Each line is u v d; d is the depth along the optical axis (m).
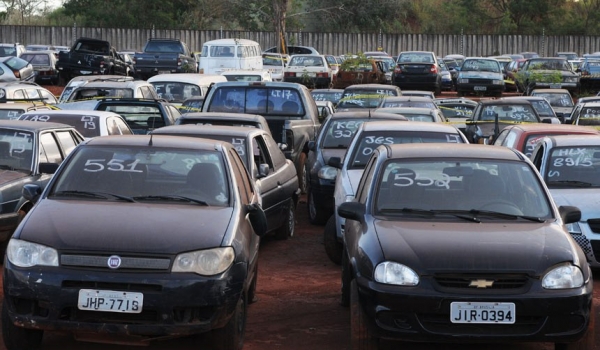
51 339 8.17
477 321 7.07
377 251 7.44
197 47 62.78
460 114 25.41
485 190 8.34
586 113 23.03
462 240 7.50
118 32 62.34
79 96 22.23
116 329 7.09
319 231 14.74
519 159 8.71
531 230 7.80
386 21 72.25
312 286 10.77
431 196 8.29
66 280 7.12
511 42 64.44
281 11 55.62
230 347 7.62
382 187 8.43
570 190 11.88
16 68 36.16
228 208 8.18
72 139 13.33
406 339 7.16
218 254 7.38
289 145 16.70
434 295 7.09
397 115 16.58
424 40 64.00
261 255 12.77
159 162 8.58
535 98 25.78
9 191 11.21
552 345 8.33
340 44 63.34
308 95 18.70
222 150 8.84
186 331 7.16
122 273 7.13
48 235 7.34
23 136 12.31
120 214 7.72
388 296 7.15
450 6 79.69
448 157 8.70
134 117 18.02
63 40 62.50
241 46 39.09
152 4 67.12
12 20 78.62
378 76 41.34
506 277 7.16
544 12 75.62
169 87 26.39
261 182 12.23
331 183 14.59
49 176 12.01
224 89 18.14
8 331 7.46
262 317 9.24
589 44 64.56
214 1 67.56
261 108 18.11
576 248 7.57
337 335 8.59
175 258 7.22
